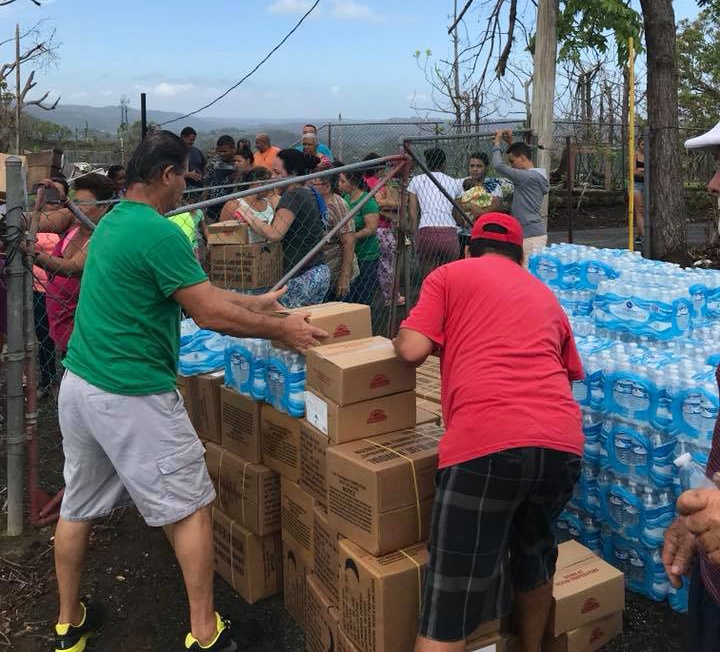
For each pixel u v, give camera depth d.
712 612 1.73
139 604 3.26
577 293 4.20
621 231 14.21
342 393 2.61
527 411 2.27
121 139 24.75
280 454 3.05
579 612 2.70
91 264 2.63
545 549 2.51
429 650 2.24
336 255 6.23
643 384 3.12
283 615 3.18
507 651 2.56
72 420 2.66
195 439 2.75
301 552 3.00
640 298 3.69
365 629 2.46
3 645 3.00
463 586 2.25
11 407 3.77
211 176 9.50
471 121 13.02
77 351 2.64
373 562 2.44
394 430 2.77
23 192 3.68
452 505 2.27
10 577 3.45
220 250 5.09
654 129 9.22
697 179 14.77
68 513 2.80
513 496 2.26
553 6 8.04
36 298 5.57
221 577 3.45
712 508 1.48
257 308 2.95
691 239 12.63
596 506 3.42
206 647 2.74
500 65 10.02
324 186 6.11
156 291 2.56
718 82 20.23
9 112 20.09
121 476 2.64
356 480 2.51
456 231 6.99
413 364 2.55
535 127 8.26
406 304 5.87
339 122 12.10
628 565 3.30
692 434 2.96
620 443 3.21
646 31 9.87
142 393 2.57
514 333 2.40
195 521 2.71
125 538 3.80
